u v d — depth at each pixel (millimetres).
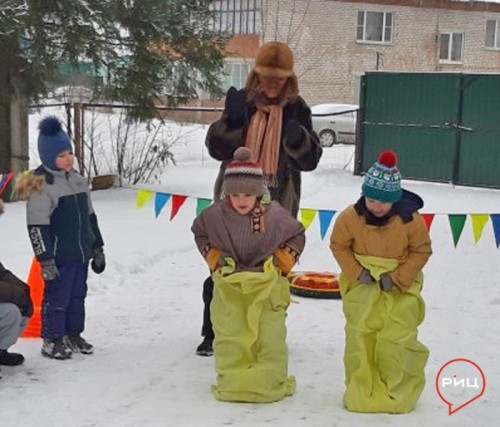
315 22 35625
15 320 5355
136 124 16703
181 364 5758
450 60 38656
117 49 13555
